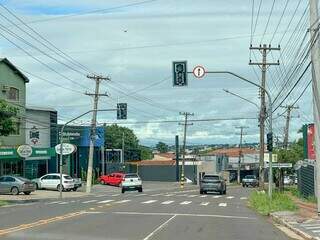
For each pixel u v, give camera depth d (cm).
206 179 5506
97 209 3084
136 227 2109
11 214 2723
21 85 5978
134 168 10950
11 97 5784
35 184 5288
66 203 3688
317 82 2459
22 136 5997
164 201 3981
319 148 2506
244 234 1934
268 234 1958
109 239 1723
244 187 9000
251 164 13888
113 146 13100
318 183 2520
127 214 2747
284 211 2853
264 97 4800
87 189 5622
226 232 1986
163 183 10125
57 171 7312
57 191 5769
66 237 1770
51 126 7106
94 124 5697
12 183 4947
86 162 8125
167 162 11625
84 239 1722
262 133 4931
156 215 2703
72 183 5909
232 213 2945
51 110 7056
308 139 4991
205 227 2148
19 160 6112
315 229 2038
